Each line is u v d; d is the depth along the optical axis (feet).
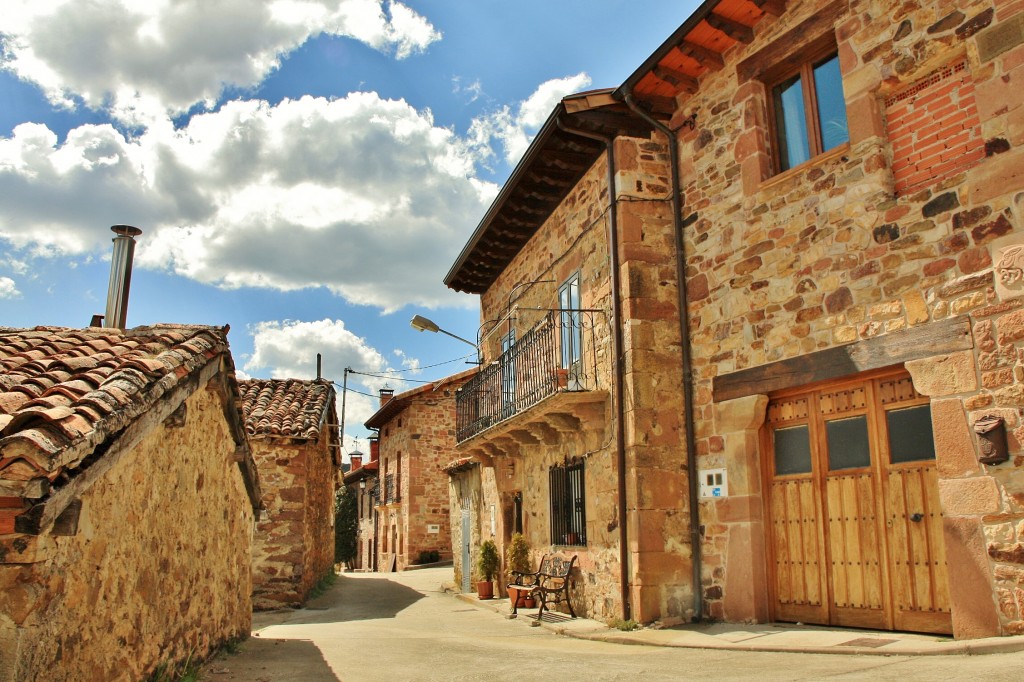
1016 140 17.76
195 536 19.86
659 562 25.99
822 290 22.33
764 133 25.41
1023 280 17.24
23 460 10.69
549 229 37.96
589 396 29.48
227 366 21.45
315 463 49.65
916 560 19.75
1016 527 16.69
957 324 18.48
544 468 36.68
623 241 28.35
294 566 41.70
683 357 27.37
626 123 29.43
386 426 93.15
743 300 25.13
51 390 13.37
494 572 42.96
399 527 83.10
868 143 21.25
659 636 23.53
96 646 13.34
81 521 12.47
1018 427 16.90
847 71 22.02
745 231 25.31
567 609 32.83
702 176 27.50
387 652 23.12
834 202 22.22
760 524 24.16
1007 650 15.38
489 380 40.16
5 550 10.87
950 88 19.76
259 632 30.14
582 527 32.22
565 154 32.09
